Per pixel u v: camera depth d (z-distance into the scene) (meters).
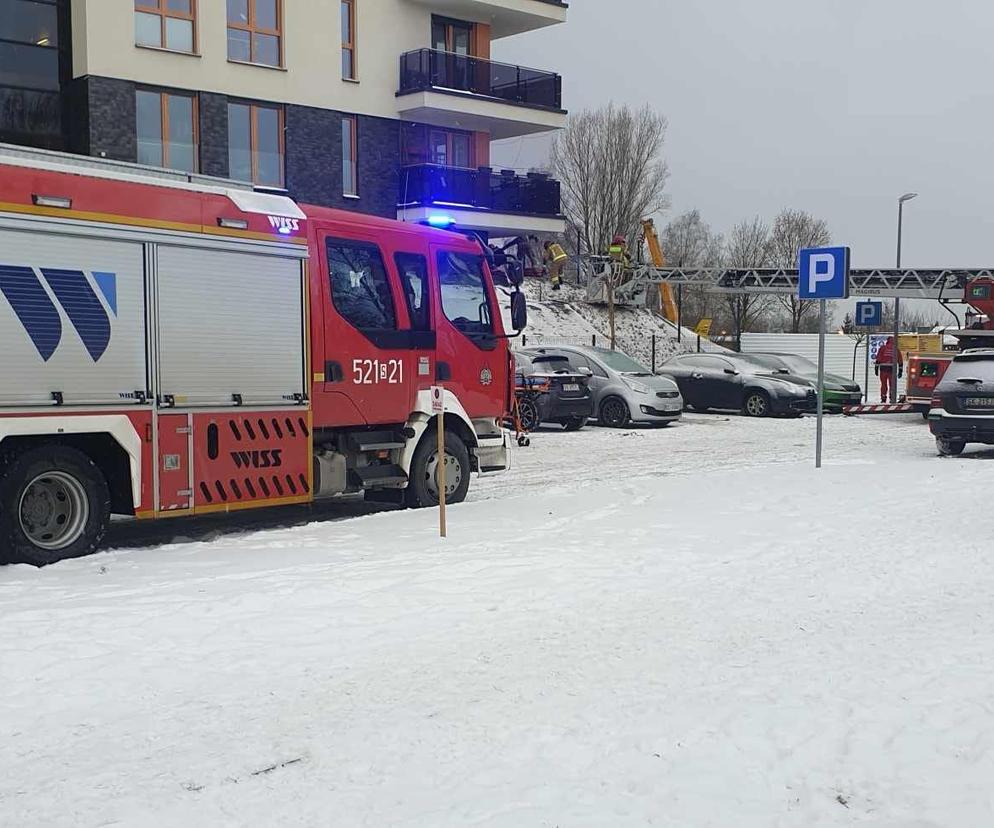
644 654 5.79
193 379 9.09
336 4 29.17
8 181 7.90
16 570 7.88
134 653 5.87
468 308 11.99
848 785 3.99
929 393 22.22
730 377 26.66
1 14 24.55
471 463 12.28
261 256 9.66
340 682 5.41
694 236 66.75
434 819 3.77
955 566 8.09
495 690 5.21
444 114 31.16
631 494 11.91
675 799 3.90
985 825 3.64
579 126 54.00
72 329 8.25
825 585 7.52
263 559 8.36
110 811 3.90
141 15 25.77
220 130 27.00
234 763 4.35
